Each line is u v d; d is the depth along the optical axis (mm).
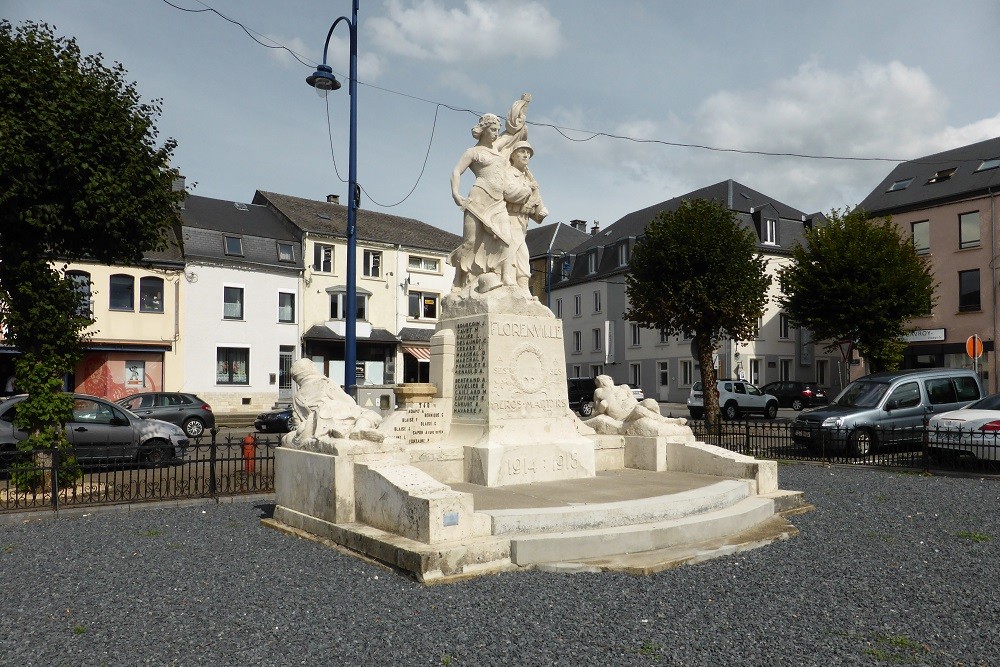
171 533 7957
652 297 22656
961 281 31781
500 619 4875
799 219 44406
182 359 32188
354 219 15211
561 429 9516
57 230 10273
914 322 33219
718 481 8867
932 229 32812
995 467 12477
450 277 42094
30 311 10219
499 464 8617
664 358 43969
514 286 9594
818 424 14609
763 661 4188
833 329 24672
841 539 7309
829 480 11781
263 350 34844
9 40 9836
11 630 4844
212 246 33750
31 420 10391
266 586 5723
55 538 7793
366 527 6859
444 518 6117
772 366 41906
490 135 10156
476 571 5875
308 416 8258
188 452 15188
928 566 6281
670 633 4629
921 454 15000
